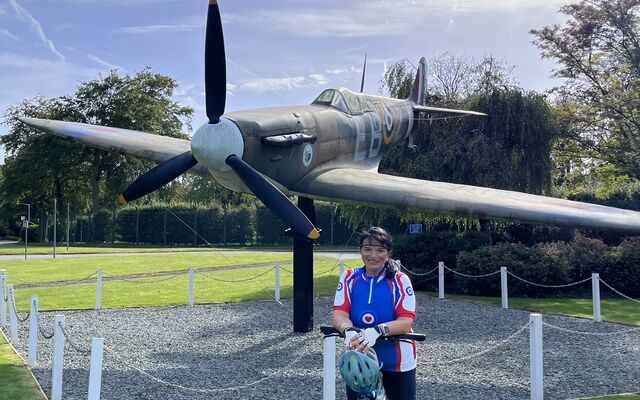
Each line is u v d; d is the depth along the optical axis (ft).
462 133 54.29
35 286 49.26
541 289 43.88
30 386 19.99
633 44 67.77
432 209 24.43
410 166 54.75
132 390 19.86
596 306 33.91
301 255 30.53
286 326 32.35
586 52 72.38
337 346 27.20
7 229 191.62
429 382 20.98
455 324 32.99
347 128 31.42
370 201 25.67
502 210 23.27
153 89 147.54
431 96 58.95
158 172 24.64
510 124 53.36
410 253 49.08
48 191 145.79
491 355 25.23
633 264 44.06
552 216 22.36
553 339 28.66
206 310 37.78
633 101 59.47
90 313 36.45
